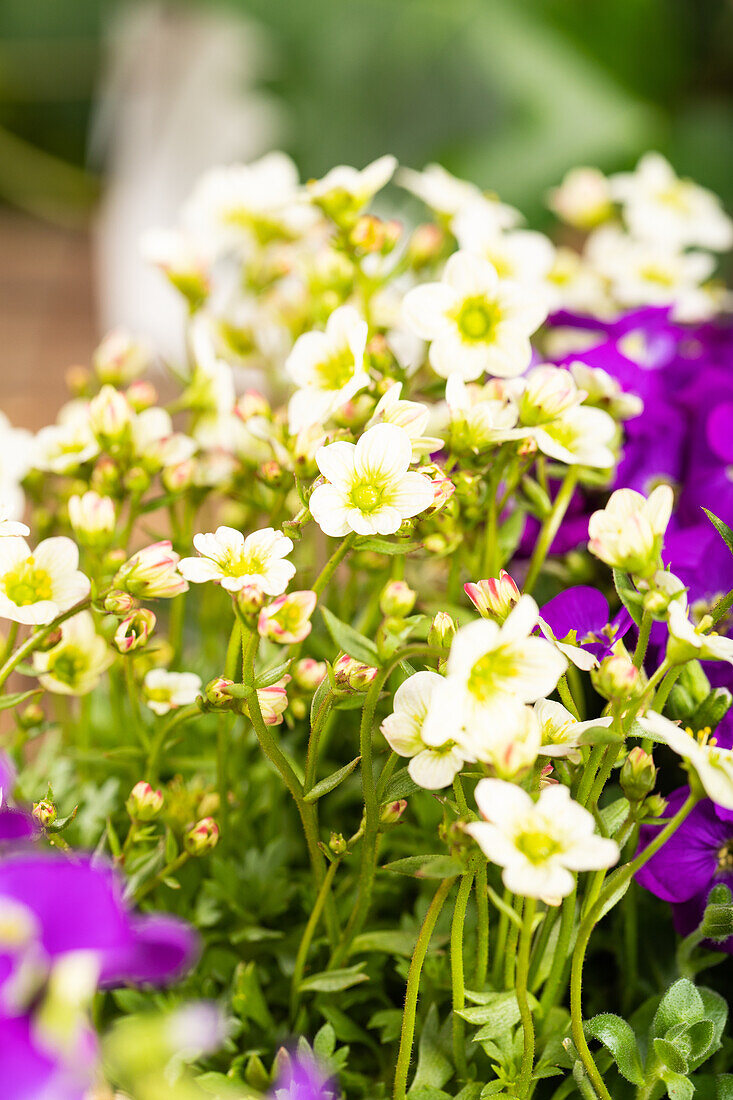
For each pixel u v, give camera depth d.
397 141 0.94
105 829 0.38
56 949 0.27
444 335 0.35
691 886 0.35
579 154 0.90
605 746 0.32
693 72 0.94
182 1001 0.35
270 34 0.94
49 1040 0.27
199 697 0.33
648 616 0.32
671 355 0.46
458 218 0.41
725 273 0.86
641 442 0.41
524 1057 0.32
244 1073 0.34
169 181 0.97
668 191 0.52
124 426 0.37
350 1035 0.35
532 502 0.39
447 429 0.36
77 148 1.20
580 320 0.45
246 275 0.45
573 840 0.29
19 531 0.32
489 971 0.35
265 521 0.43
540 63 0.92
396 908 0.38
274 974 0.37
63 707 0.41
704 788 0.31
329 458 0.32
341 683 0.32
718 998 0.34
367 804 0.32
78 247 1.16
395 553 0.32
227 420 0.39
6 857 0.29
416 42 0.92
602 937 0.36
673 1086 0.32
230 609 0.42
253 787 0.39
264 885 0.37
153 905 0.37
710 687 0.35
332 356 0.35
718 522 0.33
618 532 0.32
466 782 0.35
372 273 0.44
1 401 0.80
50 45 1.14
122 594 0.33
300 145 0.95
